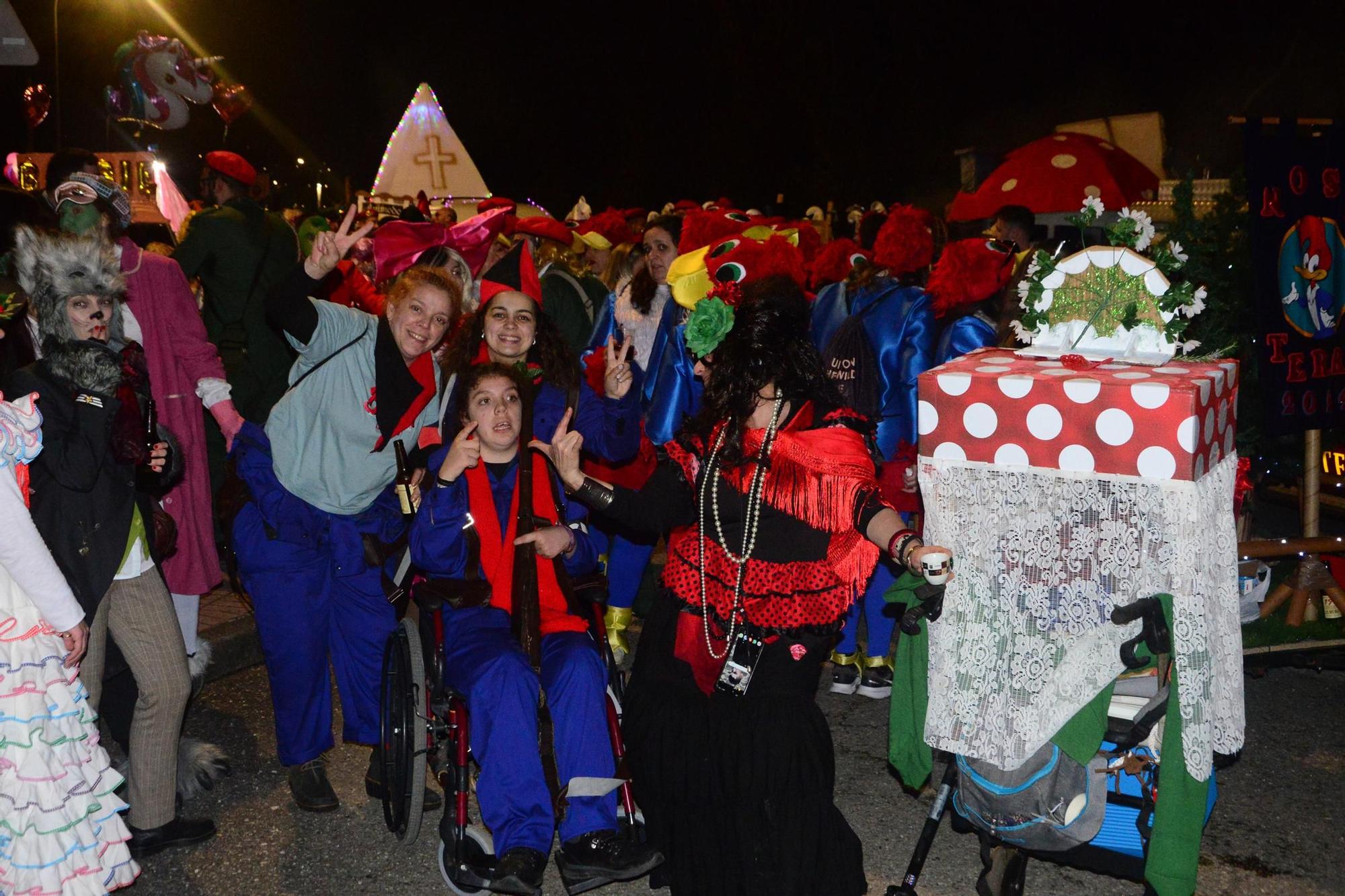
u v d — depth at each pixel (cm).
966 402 301
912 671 336
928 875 381
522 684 345
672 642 317
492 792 339
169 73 1277
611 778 342
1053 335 330
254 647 576
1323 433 745
